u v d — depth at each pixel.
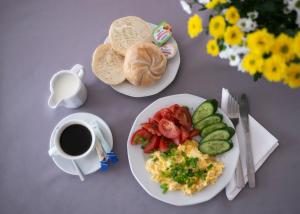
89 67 0.83
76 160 0.75
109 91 0.81
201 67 0.82
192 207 0.74
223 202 0.73
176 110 0.74
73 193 0.76
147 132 0.74
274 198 0.73
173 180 0.72
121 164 0.77
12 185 0.77
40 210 0.75
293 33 0.53
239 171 0.73
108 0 0.87
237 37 0.53
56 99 0.75
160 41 0.80
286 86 0.79
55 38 0.86
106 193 0.75
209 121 0.74
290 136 0.77
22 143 0.79
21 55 0.85
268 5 0.53
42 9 0.87
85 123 0.74
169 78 0.80
